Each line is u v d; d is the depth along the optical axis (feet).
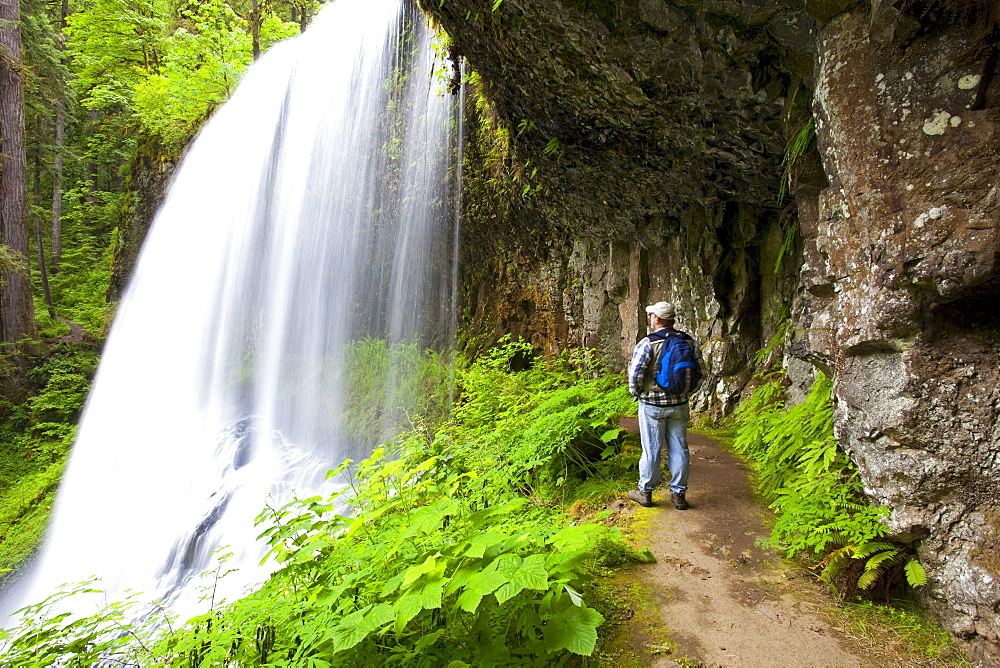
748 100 12.07
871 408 8.05
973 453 7.00
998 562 6.68
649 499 12.25
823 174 10.07
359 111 36.45
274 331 40.81
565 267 29.58
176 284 46.91
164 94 53.93
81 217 71.82
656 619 7.92
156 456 38.58
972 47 6.69
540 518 9.56
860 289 8.05
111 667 8.84
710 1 9.87
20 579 31.09
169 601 22.56
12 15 49.37
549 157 20.76
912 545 7.77
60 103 63.72
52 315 57.47
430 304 36.19
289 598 8.18
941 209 6.94
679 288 22.59
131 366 46.93
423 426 27.50
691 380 11.66
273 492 30.07
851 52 7.92
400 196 35.12
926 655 6.86
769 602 8.21
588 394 17.93
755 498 12.45
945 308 7.28
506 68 16.12
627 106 14.51
